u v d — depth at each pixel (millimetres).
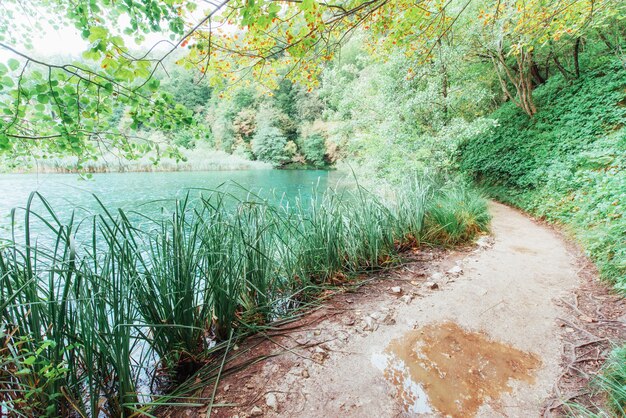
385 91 6363
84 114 1955
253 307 2215
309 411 1386
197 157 23406
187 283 1777
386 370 1628
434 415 1350
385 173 6645
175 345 1771
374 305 2295
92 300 1400
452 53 5508
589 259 2885
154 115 2178
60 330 1312
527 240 3711
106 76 1767
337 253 2834
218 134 26188
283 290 2576
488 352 1747
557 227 4125
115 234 1569
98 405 1396
